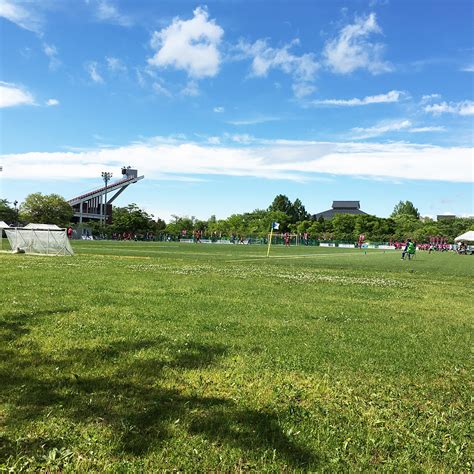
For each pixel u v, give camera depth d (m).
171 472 4.09
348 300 14.74
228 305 12.60
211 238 138.88
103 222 149.88
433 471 4.37
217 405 5.52
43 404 5.36
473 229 126.00
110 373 6.50
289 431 4.88
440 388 6.62
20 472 4.03
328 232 145.75
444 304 14.96
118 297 13.27
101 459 4.25
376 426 5.24
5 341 8.04
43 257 33.31
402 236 132.88
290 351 8.05
